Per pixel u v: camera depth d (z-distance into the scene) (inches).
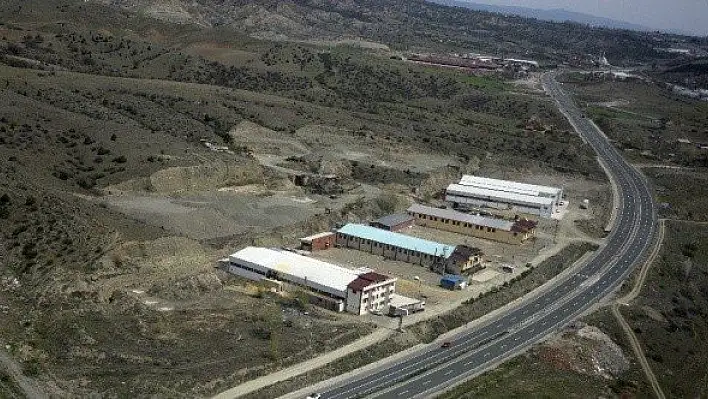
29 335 3814.0
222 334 4205.2
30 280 4229.8
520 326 5044.3
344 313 4800.7
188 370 3742.6
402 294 5236.2
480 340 4763.8
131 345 3907.5
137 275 4645.7
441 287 5467.5
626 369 4808.1
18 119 6382.9
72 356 3722.9
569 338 4909.0
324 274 5004.9
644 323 5413.4
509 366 4453.7
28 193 4877.0
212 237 5497.1
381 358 4330.7
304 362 4074.8
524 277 5851.4
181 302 4579.2
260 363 3934.5
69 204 4975.4
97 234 4690.0
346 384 3956.7
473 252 5856.3
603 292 5816.9
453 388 4057.6
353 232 6136.8
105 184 5846.5
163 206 5777.6
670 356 5137.8
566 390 4306.1
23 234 4503.0
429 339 4680.1
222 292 4830.2
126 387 3501.5
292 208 6427.2
